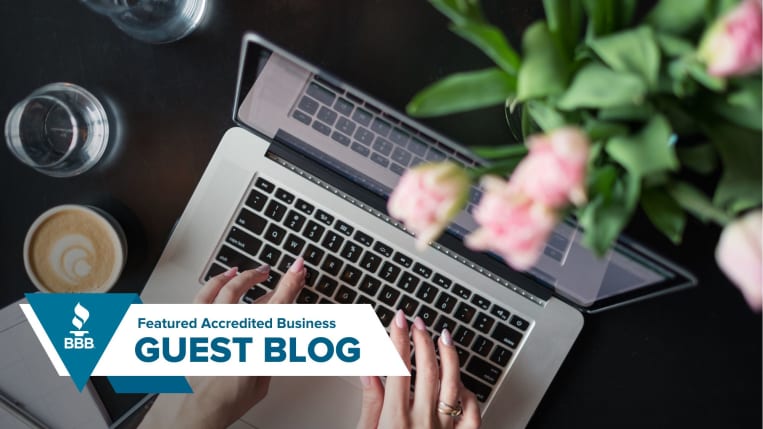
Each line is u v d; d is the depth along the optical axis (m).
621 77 0.31
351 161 0.67
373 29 0.68
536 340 0.68
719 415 0.70
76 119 0.71
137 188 0.71
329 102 0.66
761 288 0.28
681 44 0.32
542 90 0.32
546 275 0.67
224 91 0.70
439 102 0.35
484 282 0.68
